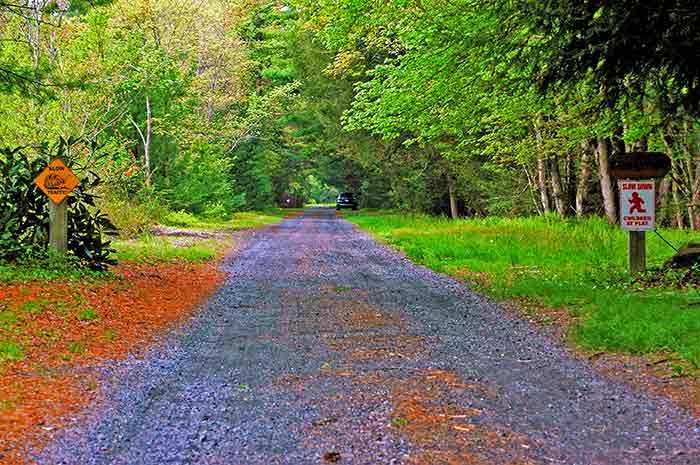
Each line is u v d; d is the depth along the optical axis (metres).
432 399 5.89
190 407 5.84
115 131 29.48
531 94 14.69
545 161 31.88
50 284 12.16
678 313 8.68
